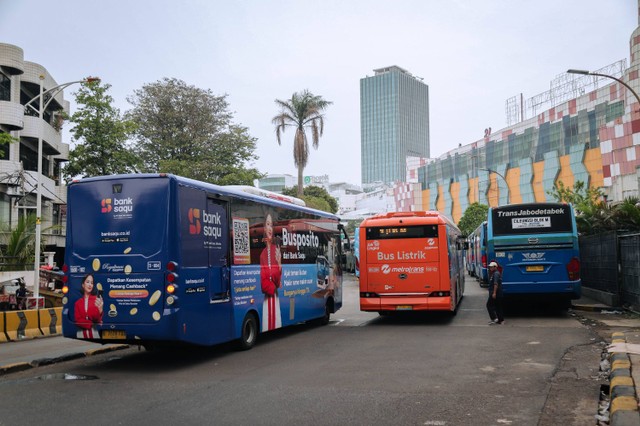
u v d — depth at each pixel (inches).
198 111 1791.3
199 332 395.2
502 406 266.1
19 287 959.6
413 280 626.5
